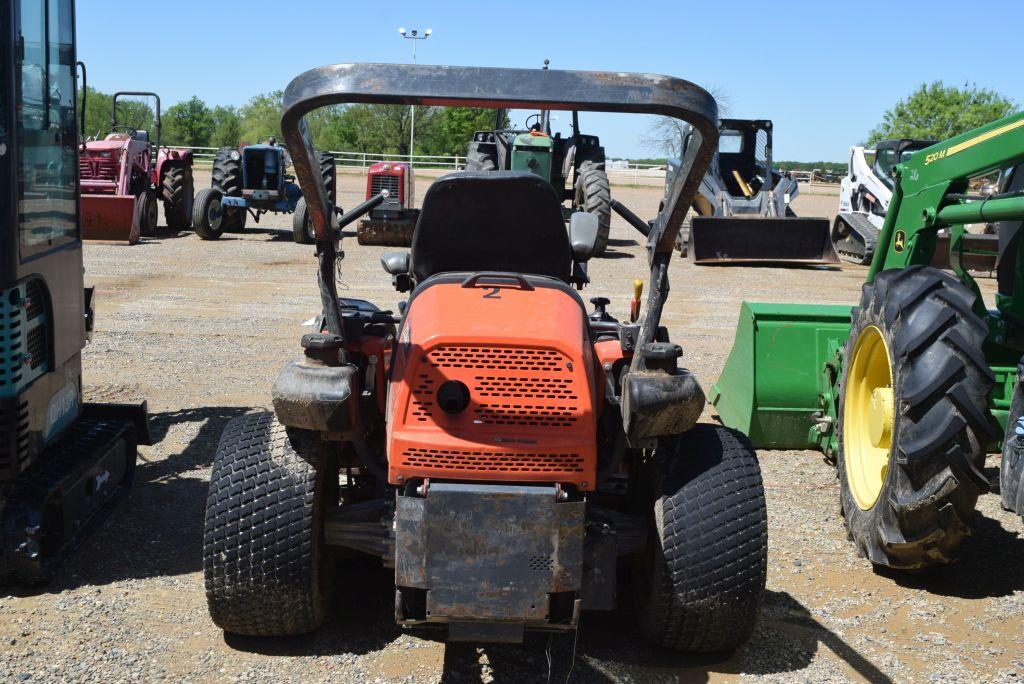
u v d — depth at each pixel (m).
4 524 3.89
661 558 3.36
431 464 3.11
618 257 16.80
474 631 3.14
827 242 16.02
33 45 4.07
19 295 3.89
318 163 3.29
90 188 16.86
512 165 16.73
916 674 3.52
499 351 3.18
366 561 4.31
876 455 4.72
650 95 2.98
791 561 4.54
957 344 3.94
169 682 3.28
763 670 3.52
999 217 4.52
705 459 3.48
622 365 3.81
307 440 3.45
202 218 16.70
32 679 3.26
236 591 3.35
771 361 6.14
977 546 4.77
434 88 2.99
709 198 17.56
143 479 5.31
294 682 3.30
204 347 8.57
